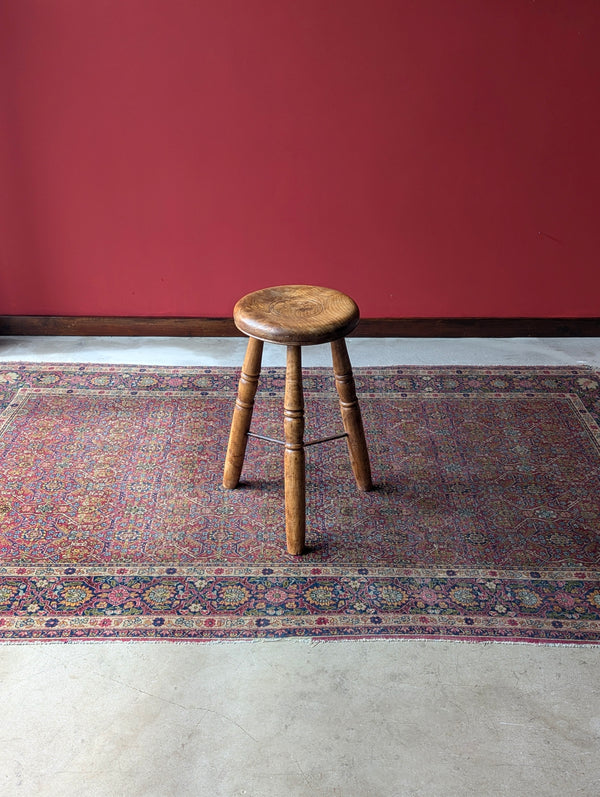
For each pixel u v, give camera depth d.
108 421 2.73
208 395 2.90
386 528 2.23
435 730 1.64
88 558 2.10
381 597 1.99
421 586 2.02
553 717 1.67
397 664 1.80
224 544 2.17
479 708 1.69
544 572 2.08
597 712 1.69
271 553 2.13
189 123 3.01
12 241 3.19
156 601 1.96
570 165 3.09
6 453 2.54
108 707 1.68
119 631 1.87
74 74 2.93
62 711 1.67
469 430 2.71
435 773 1.55
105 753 1.58
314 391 2.93
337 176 3.10
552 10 2.86
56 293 3.29
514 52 2.92
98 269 3.25
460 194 3.14
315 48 2.91
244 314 2.06
